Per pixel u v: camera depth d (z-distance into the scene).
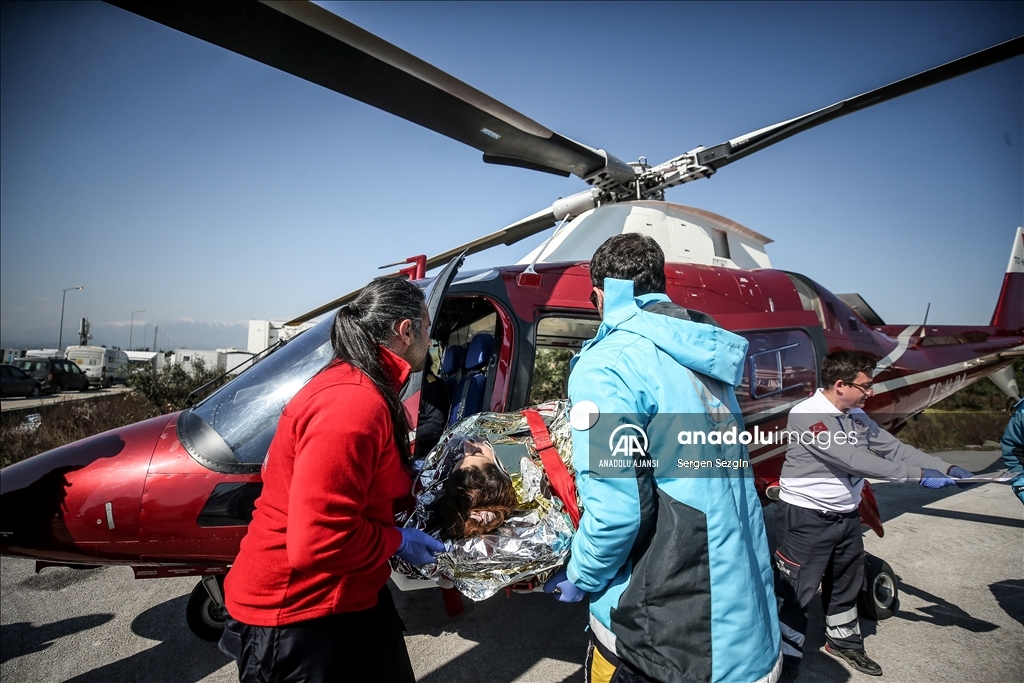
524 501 1.68
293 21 1.91
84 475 2.27
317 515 1.12
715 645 1.21
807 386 3.24
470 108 2.57
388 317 1.38
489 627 3.00
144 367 10.09
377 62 2.17
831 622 2.53
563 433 1.81
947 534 3.83
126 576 3.73
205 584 2.69
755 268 3.81
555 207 3.71
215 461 2.32
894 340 3.71
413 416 2.06
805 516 2.36
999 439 2.21
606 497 1.22
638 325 1.33
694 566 1.22
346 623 1.33
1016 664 2.44
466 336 3.53
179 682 2.52
